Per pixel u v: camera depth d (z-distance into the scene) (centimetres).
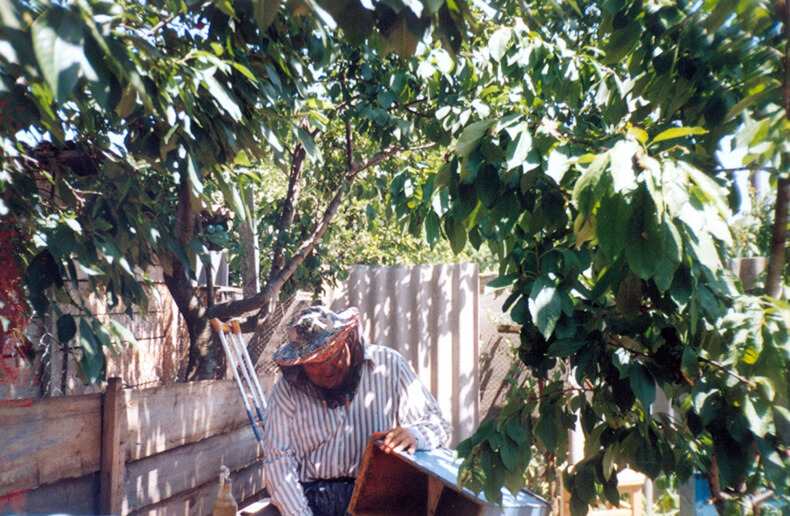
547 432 210
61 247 212
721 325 171
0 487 222
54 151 262
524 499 236
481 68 365
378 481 292
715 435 170
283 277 461
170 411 321
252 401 410
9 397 248
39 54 96
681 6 196
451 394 582
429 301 589
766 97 166
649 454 211
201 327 448
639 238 140
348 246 838
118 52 108
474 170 183
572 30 384
